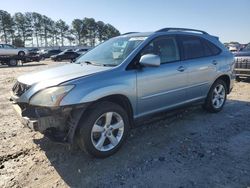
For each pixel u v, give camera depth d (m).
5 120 5.93
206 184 3.40
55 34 104.12
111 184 3.46
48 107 3.59
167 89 4.84
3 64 28.91
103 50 5.04
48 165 3.94
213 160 4.00
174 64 4.98
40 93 3.69
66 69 4.37
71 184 3.47
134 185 3.42
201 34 5.90
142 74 4.39
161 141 4.69
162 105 4.85
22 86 4.06
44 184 3.49
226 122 5.61
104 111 3.96
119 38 5.23
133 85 4.28
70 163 3.98
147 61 4.21
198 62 5.46
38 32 101.19
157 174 3.66
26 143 4.66
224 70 6.10
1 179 3.61
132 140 4.73
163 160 4.03
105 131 4.05
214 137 4.84
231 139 4.75
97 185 3.44
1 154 4.27
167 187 3.36
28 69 21.89
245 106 6.88
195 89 5.48
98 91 3.84
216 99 6.17
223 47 6.35
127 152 4.29
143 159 4.07
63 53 38.44
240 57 10.40
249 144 4.54
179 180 3.50
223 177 3.55
